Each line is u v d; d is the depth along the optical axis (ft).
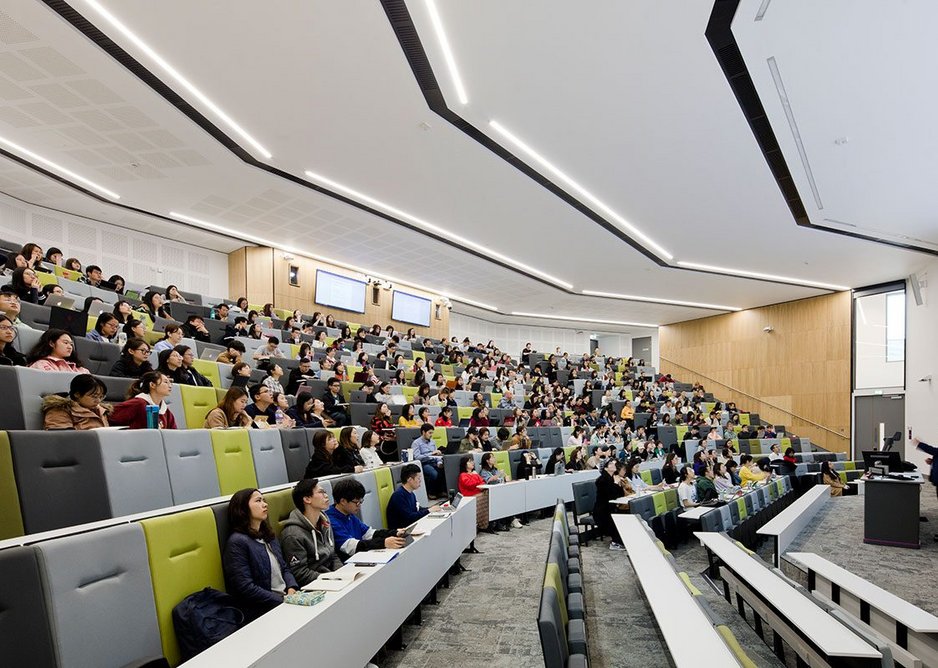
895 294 43.14
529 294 49.21
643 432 36.55
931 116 18.92
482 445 25.23
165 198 28.68
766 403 52.29
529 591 13.84
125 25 15.70
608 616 12.57
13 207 28.58
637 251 35.78
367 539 10.90
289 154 23.48
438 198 28.07
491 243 34.99
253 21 15.52
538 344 65.41
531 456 25.26
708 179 24.88
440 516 13.96
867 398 44.55
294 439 13.52
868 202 26.43
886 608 9.80
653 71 17.47
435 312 49.29
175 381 13.85
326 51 16.81
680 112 19.71
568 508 25.12
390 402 24.27
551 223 31.12
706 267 39.42
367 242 35.99
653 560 10.43
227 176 25.91
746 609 13.42
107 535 6.15
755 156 22.70
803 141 20.85
